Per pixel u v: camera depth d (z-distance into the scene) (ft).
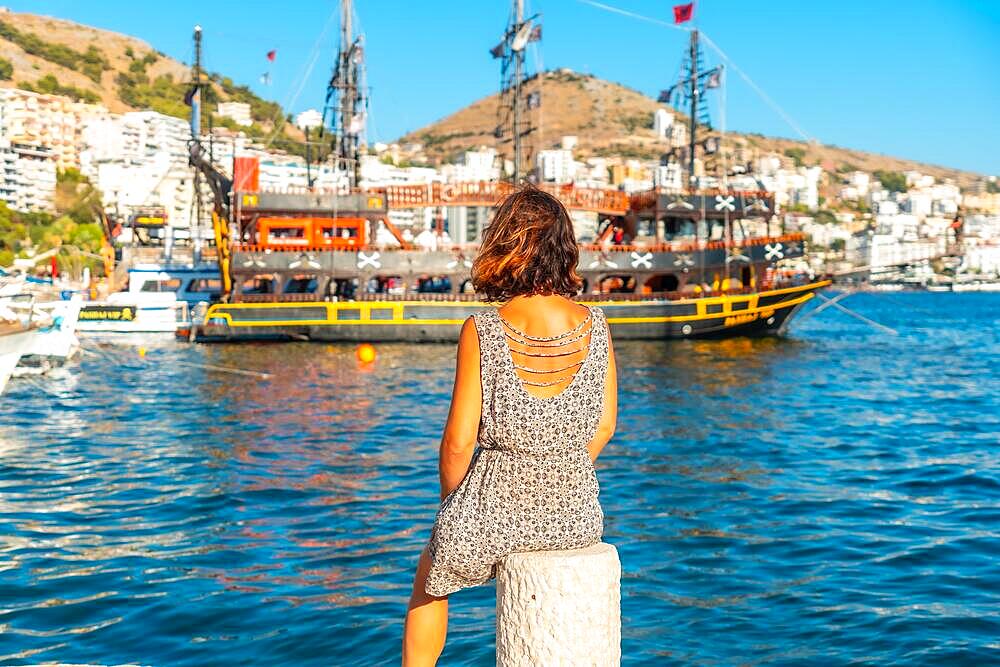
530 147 224.74
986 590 32.71
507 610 11.03
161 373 128.36
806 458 63.82
